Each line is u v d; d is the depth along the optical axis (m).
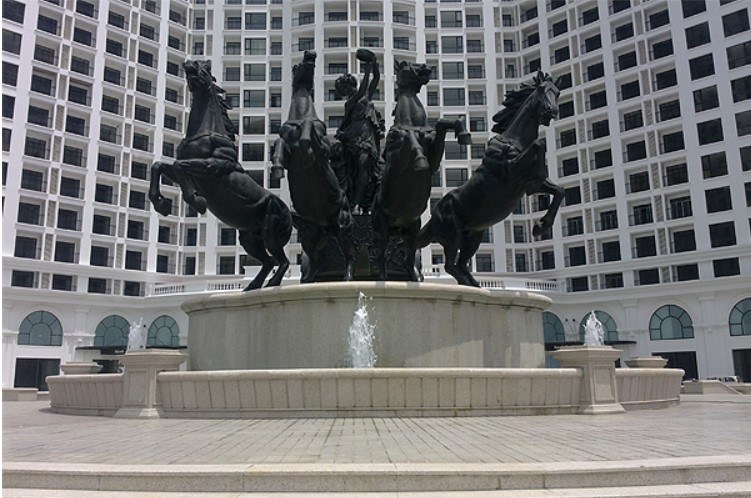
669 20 50.34
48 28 50.34
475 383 9.22
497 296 11.87
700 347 43.78
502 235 55.97
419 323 10.95
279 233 12.28
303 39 59.81
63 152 49.03
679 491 4.57
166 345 46.28
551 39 58.31
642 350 46.25
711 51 47.66
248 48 60.62
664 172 49.25
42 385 44.28
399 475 4.70
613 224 51.75
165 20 57.81
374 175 14.62
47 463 5.20
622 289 47.31
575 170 55.16
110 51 53.94
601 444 6.27
